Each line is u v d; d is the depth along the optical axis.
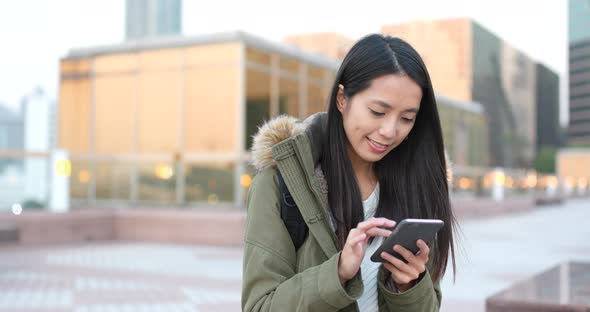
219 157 18.48
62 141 20.45
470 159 34.75
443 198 1.92
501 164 41.09
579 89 84.25
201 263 10.69
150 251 12.27
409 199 1.89
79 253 11.85
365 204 1.87
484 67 36.16
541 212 29.22
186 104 19.06
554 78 62.00
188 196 18.83
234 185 18.25
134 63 19.86
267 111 19.28
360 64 1.67
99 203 19.77
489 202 25.48
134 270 9.84
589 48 60.75
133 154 19.69
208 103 18.75
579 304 3.62
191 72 19.03
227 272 9.74
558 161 65.19
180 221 13.70
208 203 18.53
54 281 8.75
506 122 42.62
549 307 3.67
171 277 9.22
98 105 20.31
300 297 1.54
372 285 1.78
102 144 20.20
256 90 18.91
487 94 37.66
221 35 18.56
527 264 10.97
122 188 19.67
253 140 1.78
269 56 19.41
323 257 1.67
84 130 20.44
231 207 18.17
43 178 13.95
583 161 66.94
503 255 12.26
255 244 1.67
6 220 12.73
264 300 1.60
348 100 1.72
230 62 18.48
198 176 18.77
